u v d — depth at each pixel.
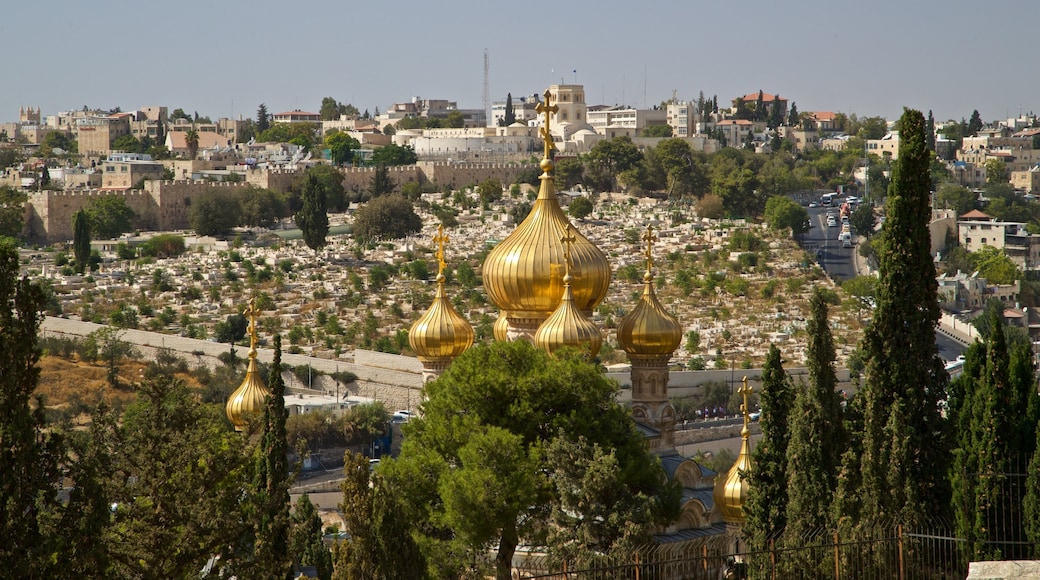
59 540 73.94
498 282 117.06
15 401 71.94
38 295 73.88
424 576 87.56
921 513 89.19
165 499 86.12
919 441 91.00
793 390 96.56
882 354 92.44
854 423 94.88
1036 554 84.31
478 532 94.75
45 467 73.75
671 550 97.88
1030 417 88.44
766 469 95.62
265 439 98.19
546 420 100.25
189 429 90.25
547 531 97.12
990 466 86.94
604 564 87.75
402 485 97.88
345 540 86.69
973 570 71.94
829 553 85.44
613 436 99.81
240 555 90.31
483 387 100.19
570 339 111.75
